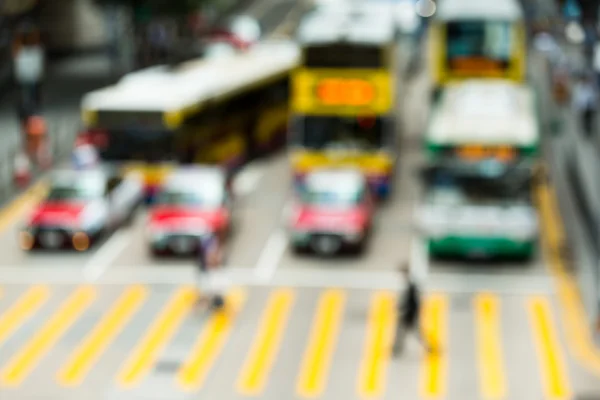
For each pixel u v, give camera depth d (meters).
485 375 37.66
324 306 44.31
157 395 36.25
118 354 39.81
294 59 75.50
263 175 65.69
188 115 58.72
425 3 96.62
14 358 39.59
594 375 37.72
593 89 73.69
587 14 77.12
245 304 44.62
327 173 53.25
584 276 47.41
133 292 46.12
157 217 50.59
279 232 53.66
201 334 41.62
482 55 58.62
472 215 48.66
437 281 46.94
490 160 50.09
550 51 86.00
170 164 57.72
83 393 36.59
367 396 36.00
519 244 48.44
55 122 73.44
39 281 47.47
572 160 63.31
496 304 44.34
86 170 56.84
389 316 43.22
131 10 87.44
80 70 94.12
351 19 60.50
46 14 99.94
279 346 40.38
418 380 37.25
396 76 62.66
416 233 53.44
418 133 73.06
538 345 40.28
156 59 92.31
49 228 50.91
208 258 43.25
